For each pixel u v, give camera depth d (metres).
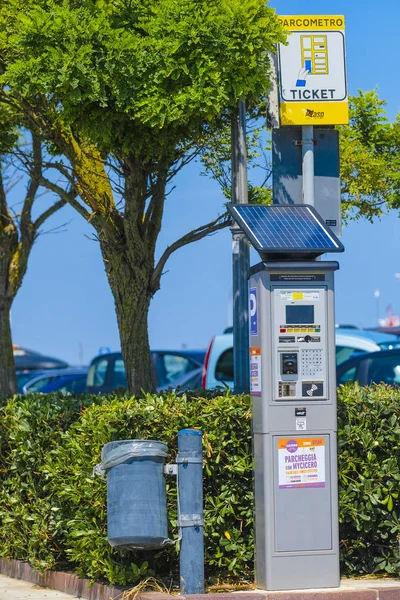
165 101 10.75
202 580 9.26
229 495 9.92
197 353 25.36
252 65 10.88
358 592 9.27
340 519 10.14
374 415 10.36
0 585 11.59
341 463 10.24
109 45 10.70
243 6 10.84
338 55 11.81
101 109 11.13
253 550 9.98
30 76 10.74
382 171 14.16
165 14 10.91
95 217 12.91
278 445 9.45
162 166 12.32
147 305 13.02
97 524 10.05
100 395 11.98
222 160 13.27
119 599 9.60
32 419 11.53
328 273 9.55
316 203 12.02
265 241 9.36
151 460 9.28
